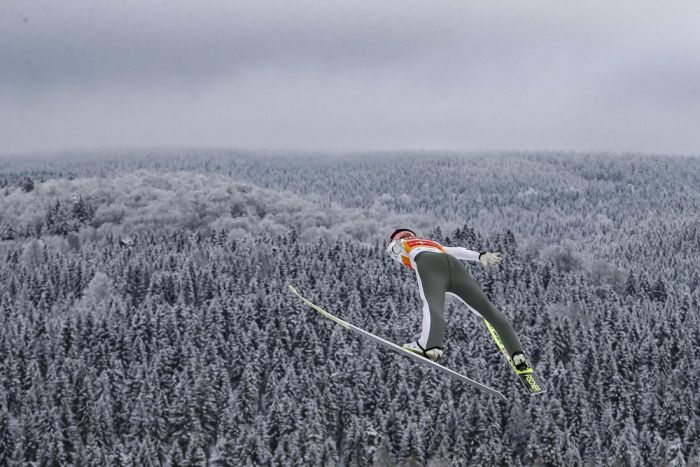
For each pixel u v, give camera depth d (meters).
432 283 19.20
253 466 166.25
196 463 167.62
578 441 182.50
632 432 185.25
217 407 190.50
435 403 187.00
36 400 190.50
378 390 198.88
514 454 177.38
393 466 171.38
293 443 172.00
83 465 170.00
